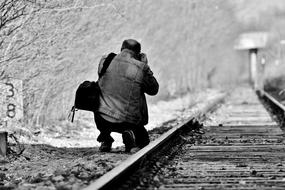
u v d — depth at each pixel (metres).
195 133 27.05
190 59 81.00
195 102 58.31
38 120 27.17
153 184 13.11
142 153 14.88
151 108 46.12
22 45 25.84
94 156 17.59
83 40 32.81
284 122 33.50
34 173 14.84
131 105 17.50
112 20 37.66
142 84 17.59
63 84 30.25
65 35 30.36
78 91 17.42
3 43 24.84
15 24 25.11
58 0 29.09
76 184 12.67
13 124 20.77
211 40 104.75
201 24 90.94
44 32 28.00
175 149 20.05
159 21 56.75
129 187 12.38
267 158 18.08
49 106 28.70
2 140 17.42
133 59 17.70
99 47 35.50
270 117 39.53
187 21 76.75
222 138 24.98
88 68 33.94
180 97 65.88
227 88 109.25
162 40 58.91
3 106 20.36
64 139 24.30
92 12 33.75
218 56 120.06
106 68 17.92
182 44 72.88
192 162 17.17
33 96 27.00
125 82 17.52
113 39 38.25
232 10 125.56
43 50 28.14
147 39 51.69
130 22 43.88
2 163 16.55
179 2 69.88
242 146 21.69
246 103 59.69
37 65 27.55
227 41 127.31
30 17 26.33
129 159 13.91
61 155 18.84
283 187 12.70
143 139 18.52
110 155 17.72
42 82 27.98
